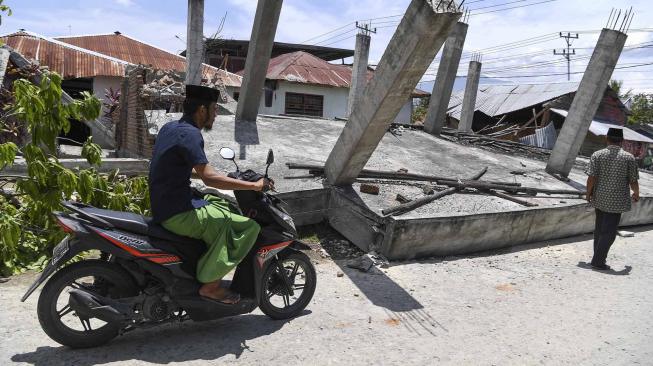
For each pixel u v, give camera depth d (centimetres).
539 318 480
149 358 349
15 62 1030
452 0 543
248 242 385
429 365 371
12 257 500
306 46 3344
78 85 2130
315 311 463
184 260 362
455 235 685
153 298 357
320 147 1027
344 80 2619
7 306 417
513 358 392
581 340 434
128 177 748
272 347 382
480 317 474
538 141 2488
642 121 4022
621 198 656
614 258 740
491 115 2936
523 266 666
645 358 405
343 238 709
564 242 826
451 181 854
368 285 547
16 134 657
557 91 2822
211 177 355
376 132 665
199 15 1199
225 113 1193
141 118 1102
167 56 2625
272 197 432
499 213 724
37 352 347
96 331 354
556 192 905
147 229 351
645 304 538
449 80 1422
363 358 375
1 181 646
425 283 566
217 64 3025
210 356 360
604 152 669
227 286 419
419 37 557
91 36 2628
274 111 2489
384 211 652
